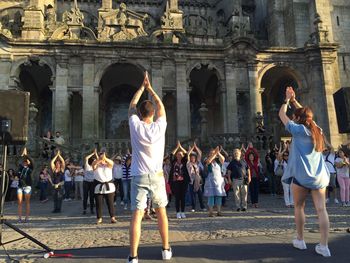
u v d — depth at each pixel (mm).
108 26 33125
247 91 33469
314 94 34062
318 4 38562
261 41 43188
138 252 6703
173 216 13336
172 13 33938
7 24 39500
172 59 33000
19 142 7496
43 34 32500
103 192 11859
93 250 7223
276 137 28328
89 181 14836
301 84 34844
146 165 5695
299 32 38969
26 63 31188
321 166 6328
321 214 6242
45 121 39156
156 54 32750
